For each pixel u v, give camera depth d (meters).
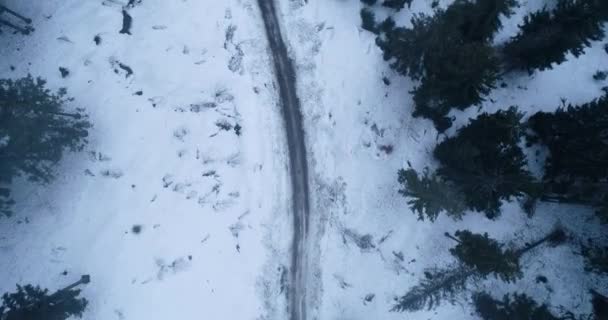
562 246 21.67
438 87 18.64
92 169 21.58
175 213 21.66
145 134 22.16
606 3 18.31
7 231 20.72
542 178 21.36
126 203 21.48
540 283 21.45
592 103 18.91
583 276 21.38
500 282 21.39
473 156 18.08
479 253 18.22
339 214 22.08
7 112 16.53
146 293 20.84
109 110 22.17
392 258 21.69
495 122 18.44
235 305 21.25
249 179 22.14
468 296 21.36
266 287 21.52
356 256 21.78
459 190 18.88
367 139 22.53
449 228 21.72
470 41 19.28
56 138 18.53
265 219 21.95
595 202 20.19
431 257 21.61
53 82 22.17
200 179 21.98
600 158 17.91
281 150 22.50
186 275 21.22
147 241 21.27
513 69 22.41
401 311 21.27
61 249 20.77
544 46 19.38
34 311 16.75
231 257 21.59
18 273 20.39
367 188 22.19
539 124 21.27
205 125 22.44
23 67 22.34
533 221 21.77
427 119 22.27
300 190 22.25
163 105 22.50
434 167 21.81
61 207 21.14
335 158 22.47
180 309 20.92
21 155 17.52
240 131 22.50
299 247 21.91
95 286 20.56
